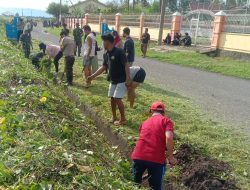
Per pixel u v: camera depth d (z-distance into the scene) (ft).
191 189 17.92
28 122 17.62
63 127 18.30
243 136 25.38
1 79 26.99
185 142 22.15
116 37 35.22
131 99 29.58
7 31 74.90
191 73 56.24
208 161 19.92
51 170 12.46
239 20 72.49
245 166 20.15
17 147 14.15
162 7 91.15
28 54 52.65
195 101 35.58
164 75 52.03
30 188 11.28
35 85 26.68
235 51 72.74
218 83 48.11
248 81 51.39
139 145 16.30
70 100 31.30
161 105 17.03
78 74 43.96
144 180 17.71
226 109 33.27
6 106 19.83
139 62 66.54
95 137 21.36
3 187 11.53
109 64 25.21
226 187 17.61
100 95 33.65
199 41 93.45
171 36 98.78
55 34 146.61
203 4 173.68
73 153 14.33
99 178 12.83
